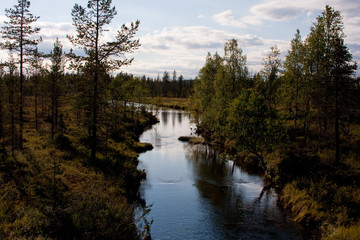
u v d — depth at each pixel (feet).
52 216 37.99
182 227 50.26
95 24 70.54
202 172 88.02
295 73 106.63
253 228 50.47
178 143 140.15
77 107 74.13
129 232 40.55
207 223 52.24
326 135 96.58
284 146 94.89
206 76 154.30
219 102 126.31
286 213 57.36
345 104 74.64
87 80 71.10
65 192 48.80
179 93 553.23
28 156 68.80
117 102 89.35
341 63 72.59
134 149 115.65
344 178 63.77
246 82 128.98
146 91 193.77
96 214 40.75
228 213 57.11
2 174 53.57
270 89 113.91
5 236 32.86
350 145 87.56
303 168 73.82
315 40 98.32
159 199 63.77
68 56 69.21
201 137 154.20
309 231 49.16
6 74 75.46
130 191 64.85
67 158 75.10
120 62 73.46
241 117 83.92
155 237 46.19
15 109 70.18
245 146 85.15
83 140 84.69
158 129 191.01
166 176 82.33
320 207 53.72
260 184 76.69
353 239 39.50
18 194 45.85
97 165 73.67
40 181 52.54
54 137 93.71
